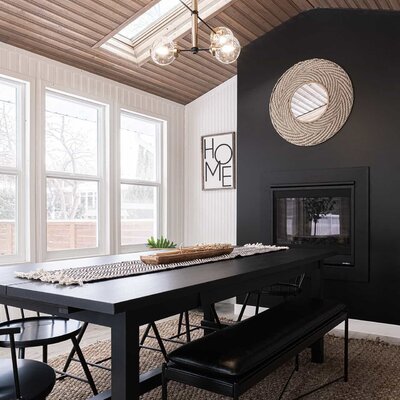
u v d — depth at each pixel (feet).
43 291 5.62
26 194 13.87
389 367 10.62
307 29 15.38
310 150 15.17
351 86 14.39
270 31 16.17
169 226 19.51
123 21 13.42
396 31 13.73
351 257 14.25
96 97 16.01
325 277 14.71
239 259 9.23
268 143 16.11
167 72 17.13
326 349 12.04
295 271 9.72
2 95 13.55
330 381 9.70
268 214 15.97
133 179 18.16
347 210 14.48
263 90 16.28
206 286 6.36
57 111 15.25
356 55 14.39
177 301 6.31
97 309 5.04
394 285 13.55
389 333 13.61
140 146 18.67
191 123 20.13
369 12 14.20
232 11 14.55
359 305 14.12
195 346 6.68
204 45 16.19
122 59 15.57
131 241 18.16
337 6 14.69
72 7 12.35
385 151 13.79
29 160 13.78
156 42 9.82
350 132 14.42
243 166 16.65
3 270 7.68
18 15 12.07
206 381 6.08
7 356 11.44
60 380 9.71
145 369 10.44
